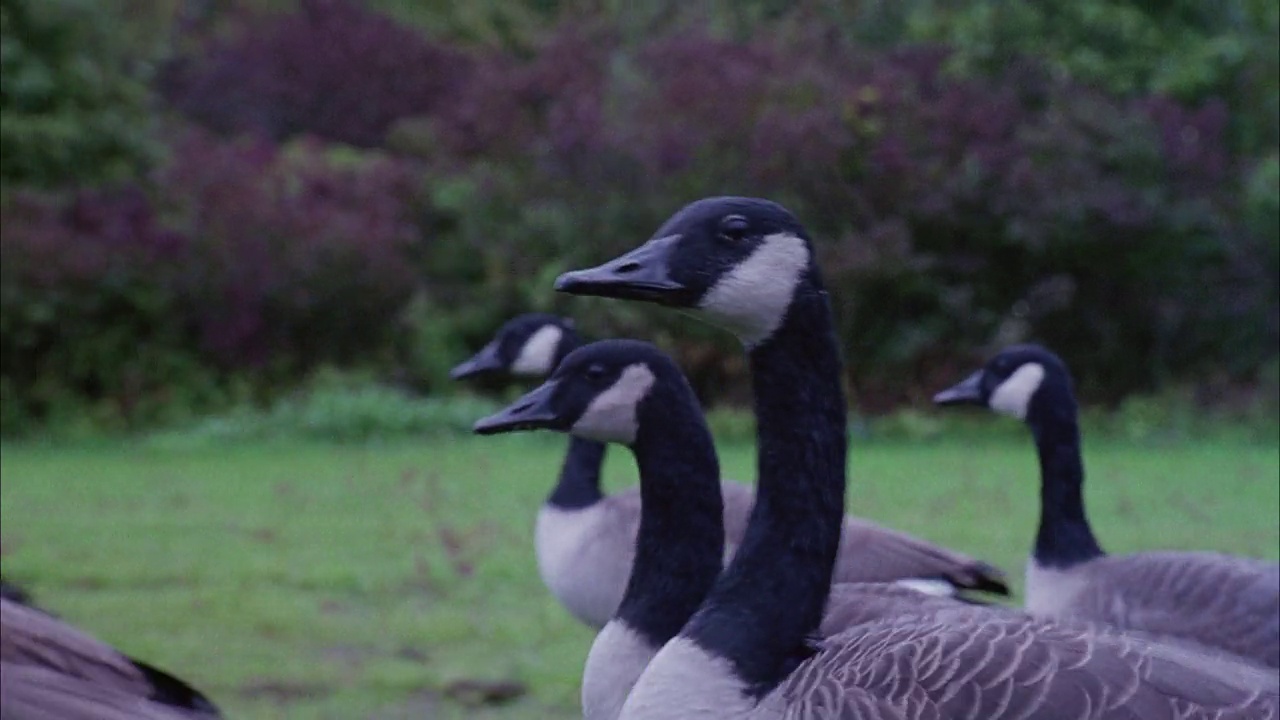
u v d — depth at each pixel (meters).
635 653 4.56
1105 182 16.75
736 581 3.77
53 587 8.66
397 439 16.44
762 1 20.34
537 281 17.95
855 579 6.06
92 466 14.34
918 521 10.77
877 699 3.27
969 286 16.95
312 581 8.78
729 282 3.73
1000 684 3.18
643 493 4.76
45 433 17.05
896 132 16.77
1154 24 18.03
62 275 16.98
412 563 9.39
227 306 17.47
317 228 17.91
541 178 17.97
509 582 8.84
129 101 19.36
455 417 16.91
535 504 11.90
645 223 17.55
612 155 17.31
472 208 18.70
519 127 18.52
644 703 3.66
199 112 27.94
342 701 6.36
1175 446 15.63
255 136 22.17
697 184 17.28
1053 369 6.66
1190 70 17.70
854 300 16.95
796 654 3.71
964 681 3.20
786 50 18.00
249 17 30.73
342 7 28.95
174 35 28.80
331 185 19.83
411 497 12.23
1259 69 18.02
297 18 29.00
